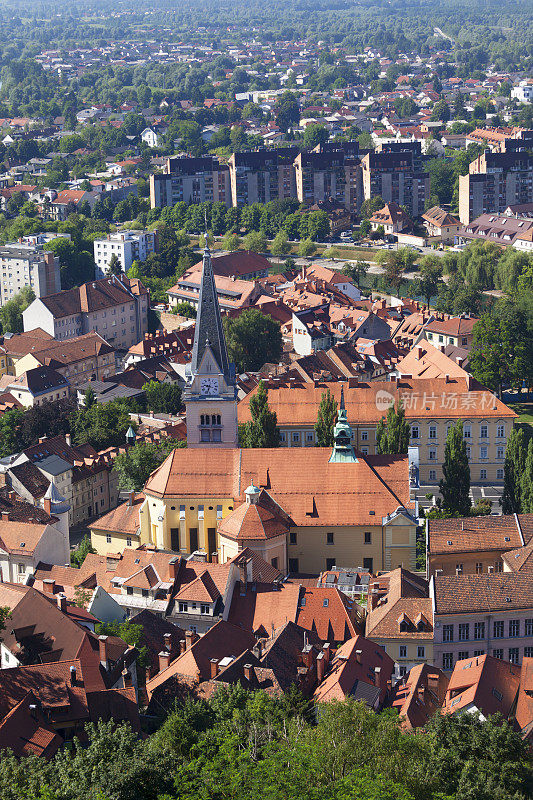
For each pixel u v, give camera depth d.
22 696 151.62
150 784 129.88
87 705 153.00
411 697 171.00
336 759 136.62
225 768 132.38
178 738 146.25
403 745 142.75
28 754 140.50
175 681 173.25
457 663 191.62
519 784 142.62
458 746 148.75
